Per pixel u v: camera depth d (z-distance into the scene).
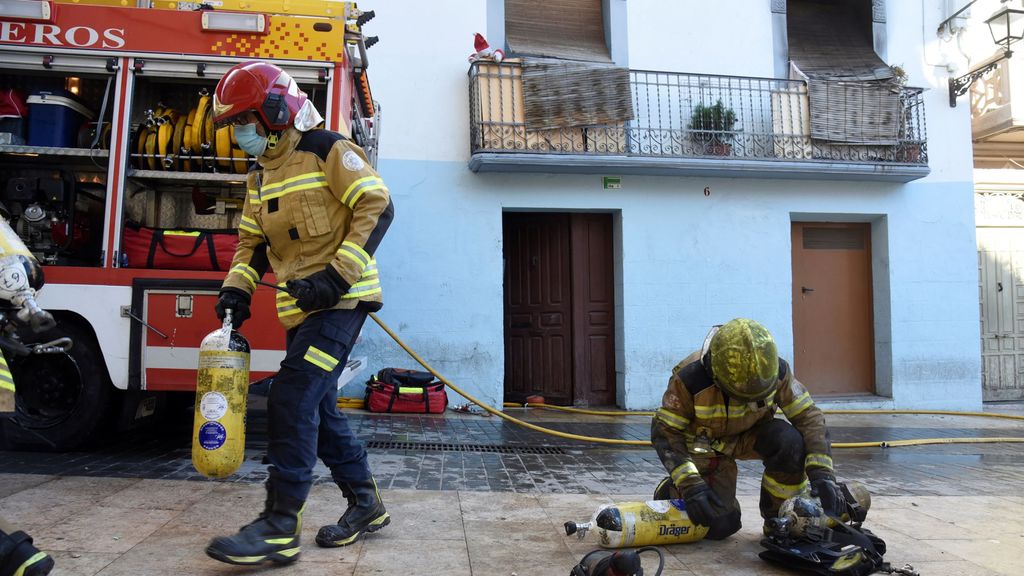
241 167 4.99
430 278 8.39
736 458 3.07
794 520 2.68
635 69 8.79
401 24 8.54
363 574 2.48
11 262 2.03
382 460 4.98
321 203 2.66
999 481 4.94
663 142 8.92
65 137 4.89
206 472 2.60
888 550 3.00
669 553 2.86
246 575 2.41
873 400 9.27
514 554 2.79
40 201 4.91
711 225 8.99
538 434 6.71
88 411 4.62
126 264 4.63
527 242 9.24
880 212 9.37
